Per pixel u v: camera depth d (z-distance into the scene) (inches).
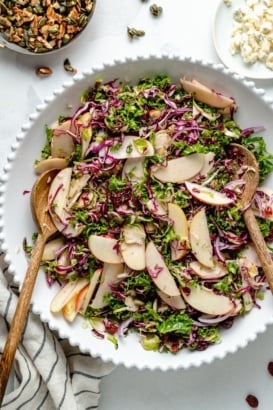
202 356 32.3
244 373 36.3
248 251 32.6
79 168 31.8
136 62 31.9
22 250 32.2
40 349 33.7
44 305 32.1
